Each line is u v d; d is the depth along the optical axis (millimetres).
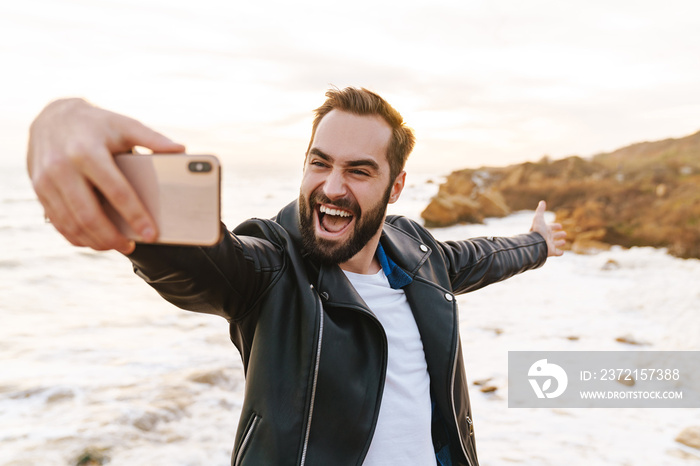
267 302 1234
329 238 1339
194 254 962
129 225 630
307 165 1372
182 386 4496
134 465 3309
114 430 3654
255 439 1175
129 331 6461
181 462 3367
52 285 9609
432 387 1515
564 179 35094
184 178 640
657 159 39469
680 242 13406
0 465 3162
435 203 21125
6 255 12320
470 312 7773
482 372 5328
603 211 20047
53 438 3518
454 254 1852
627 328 6801
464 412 1591
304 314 1236
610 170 36656
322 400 1209
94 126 575
